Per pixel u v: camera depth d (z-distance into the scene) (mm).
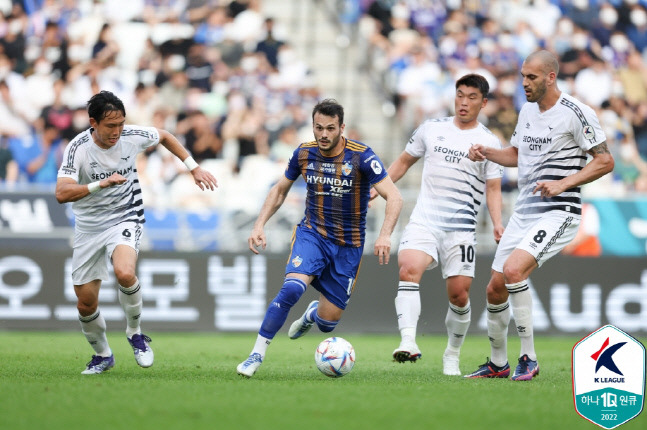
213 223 48531
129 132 24156
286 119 60781
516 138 25141
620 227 50594
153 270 44656
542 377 25797
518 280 23875
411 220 27094
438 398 19594
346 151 23781
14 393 19672
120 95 61594
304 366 29203
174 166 56719
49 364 28156
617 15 68375
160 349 35875
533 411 17953
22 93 60531
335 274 24672
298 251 23969
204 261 44875
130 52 63281
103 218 24141
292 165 24422
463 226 26656
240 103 60906
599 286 45719
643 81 66688
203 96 61156
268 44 63844
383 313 45562
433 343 41688
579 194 24406
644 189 61594
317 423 16094
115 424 15844
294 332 27219
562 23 67438
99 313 24938
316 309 26281
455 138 26812
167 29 64188
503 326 25359
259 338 23609
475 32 66500
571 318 45594
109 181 22312
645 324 45781
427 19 66812
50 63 62188
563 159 23938
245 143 59406
